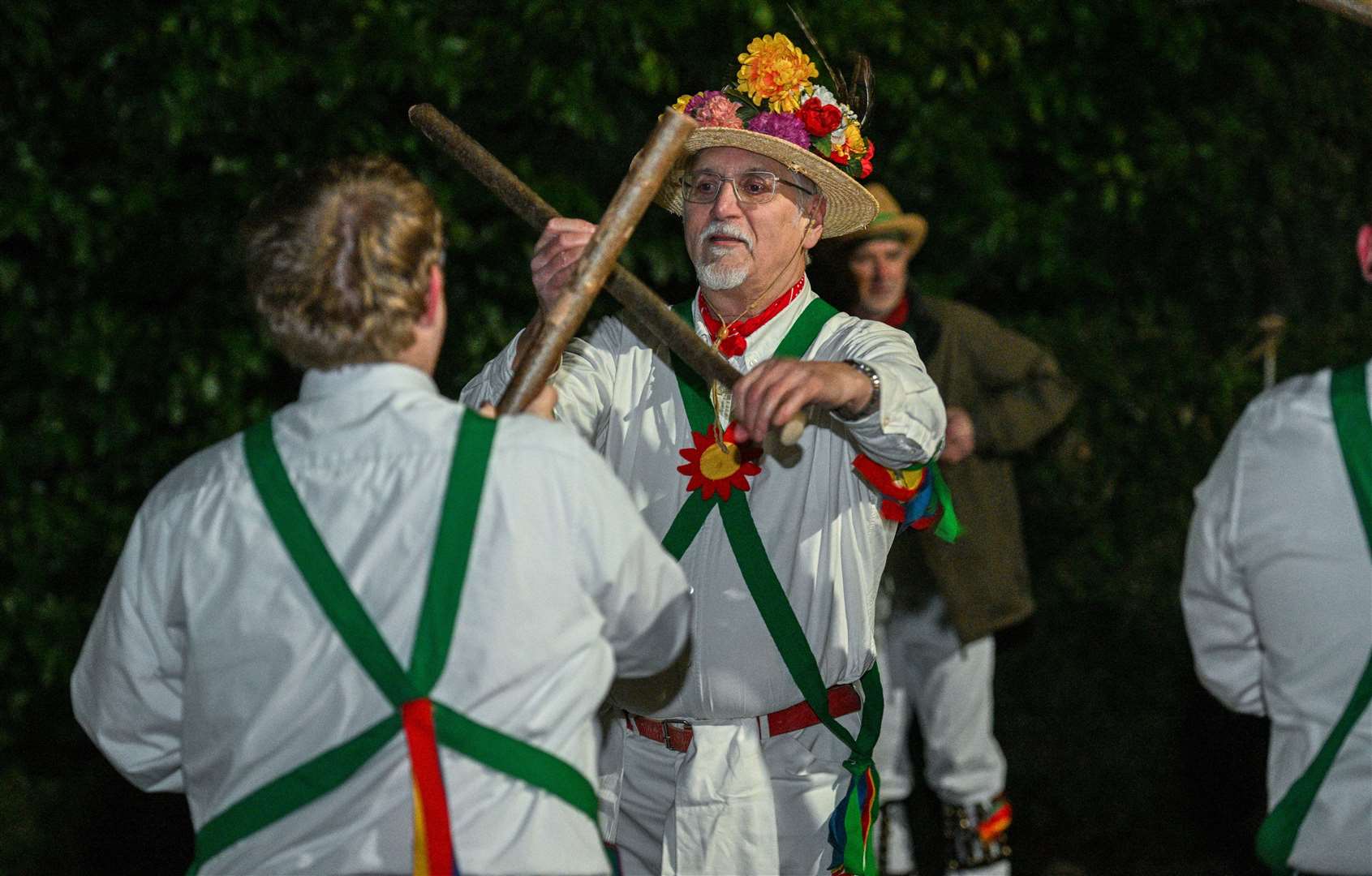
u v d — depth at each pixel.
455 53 5.19
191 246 5.21
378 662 2.12
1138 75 5.92
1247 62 5.98
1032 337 5.86
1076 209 5.93
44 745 5.41
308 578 2.15
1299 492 2.71
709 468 3.10
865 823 3.15
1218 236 6.02
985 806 5.12
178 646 2.27
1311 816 2.69
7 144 5.09
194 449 5.36
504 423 2.23
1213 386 5.88
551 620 2.16
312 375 2.27
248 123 5.12
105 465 5.37
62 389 5.30
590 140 5.44
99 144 5.16
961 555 5.02
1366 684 2.65
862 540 3.11
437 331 2.30
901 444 2.73
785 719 3.17
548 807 2.14
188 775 2.25
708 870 3.13
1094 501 5.78
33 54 4.96
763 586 3.08
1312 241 6.09
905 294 5.10
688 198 3.19
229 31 5.04
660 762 3.25
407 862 2.10
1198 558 2.90
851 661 3.12
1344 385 2.71
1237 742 5.58
